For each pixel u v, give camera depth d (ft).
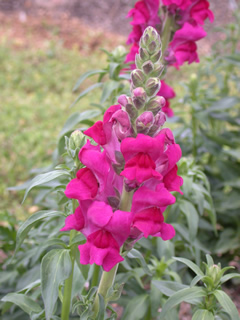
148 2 1.36
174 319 1.20
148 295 1.28
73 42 4.67
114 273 0.92
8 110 3.41
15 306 1.41
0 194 2.55
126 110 0.79
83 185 0.81
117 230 0.77
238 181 1.90
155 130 0.79
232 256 1.89
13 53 4.34
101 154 0.81
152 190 0.80
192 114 1.87
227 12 5.09
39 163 2.80
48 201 1.69
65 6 5.32
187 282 1.59
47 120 3.34
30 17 5.07
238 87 2.35
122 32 5.01
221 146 1.96
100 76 1.58
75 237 1.00
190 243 1.41
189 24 1.32
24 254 1.37
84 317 0.92
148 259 1.43
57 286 0.93
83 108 3.54
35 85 3.86
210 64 2.23
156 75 0.80
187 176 1.43
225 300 0.96
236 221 1.90
